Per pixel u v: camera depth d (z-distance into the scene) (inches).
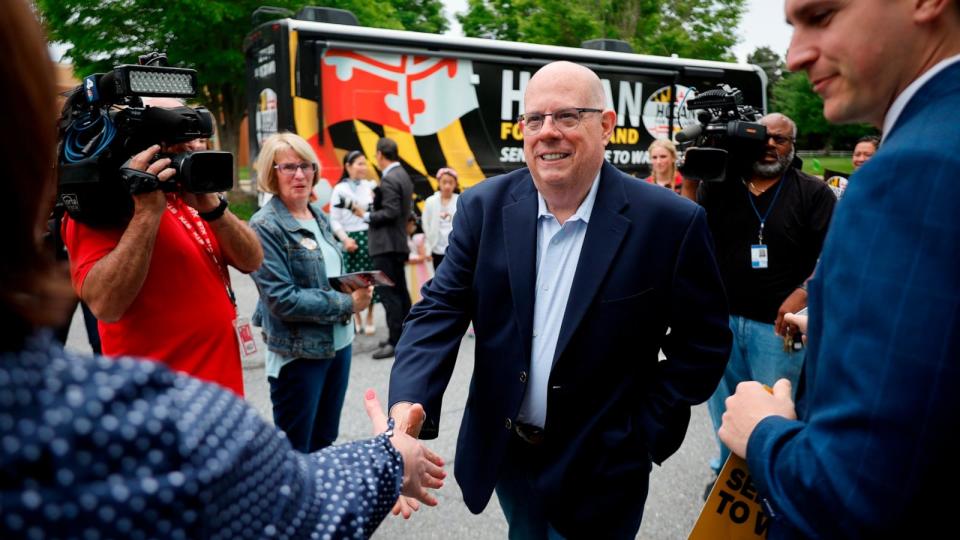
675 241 71.2
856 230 32.4
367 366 222.2
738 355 126.5
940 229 29.4
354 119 286.8
